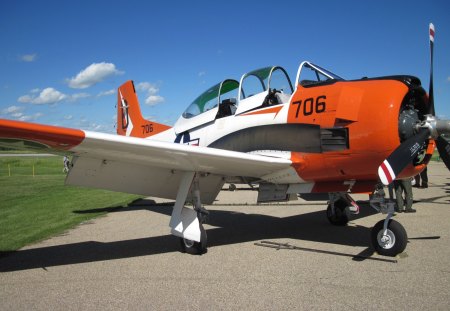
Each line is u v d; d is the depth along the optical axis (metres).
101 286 3.51
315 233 5.64
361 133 4.26
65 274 3.90
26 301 3.17
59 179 18.42
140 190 5.19
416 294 3.08
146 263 4.27
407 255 4.21
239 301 3.06
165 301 3.11
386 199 4.40
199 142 6.67
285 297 3.12
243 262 4.19
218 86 6.56
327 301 3.00
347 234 5.51
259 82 5.78
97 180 4.87
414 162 4.50
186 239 4.73
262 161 4.62
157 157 4.39
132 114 9.92
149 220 7.20
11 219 7.32
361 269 3.79
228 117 6.13
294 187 5.36
